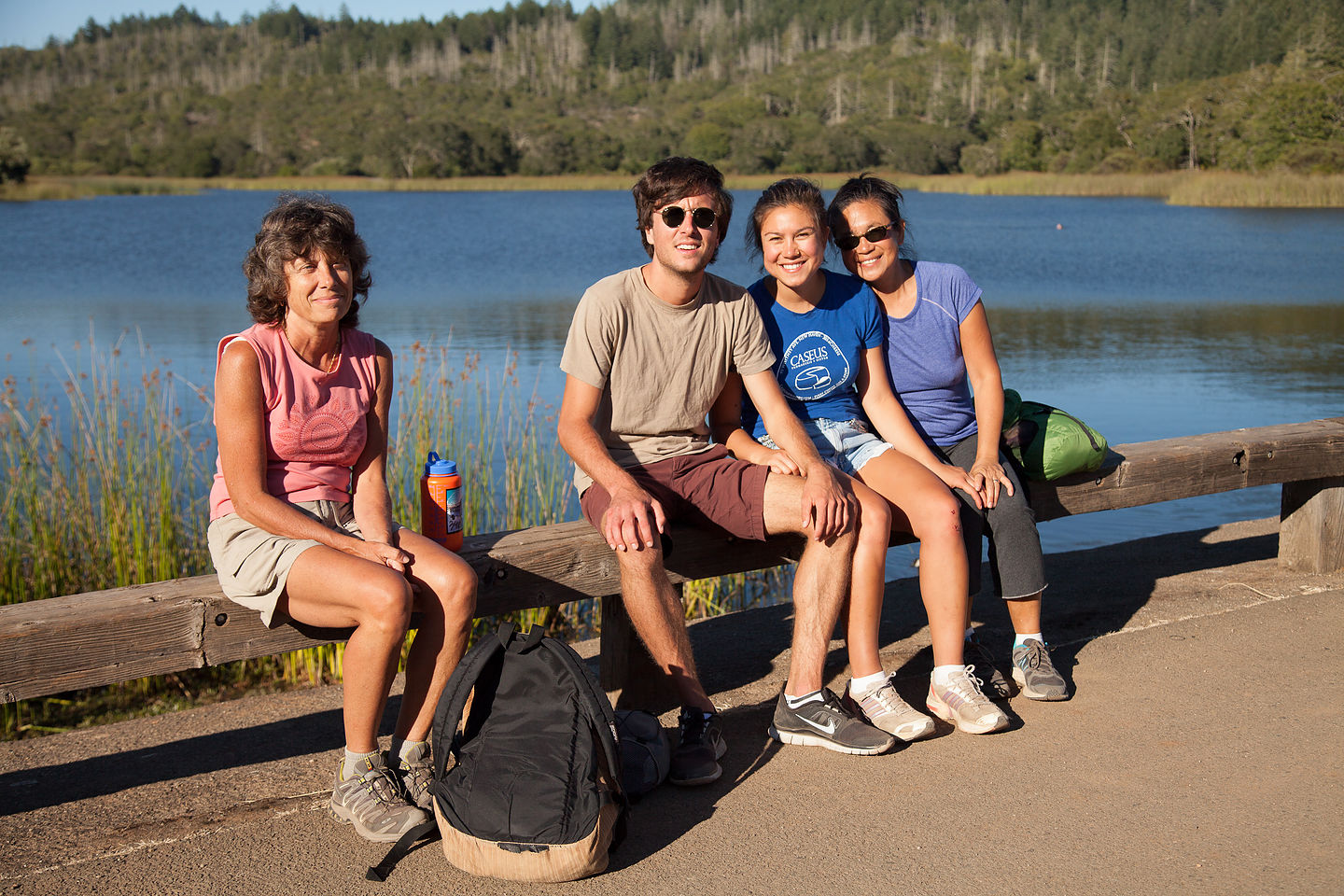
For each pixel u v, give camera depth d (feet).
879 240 10.18
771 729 9.08
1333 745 8.65
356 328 8.71
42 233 126.41
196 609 7.79
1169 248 97.35
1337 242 104.01
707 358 9.52
